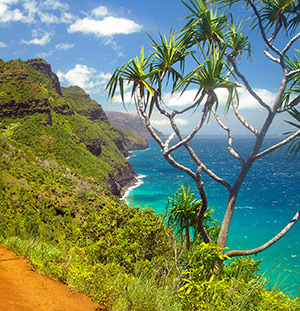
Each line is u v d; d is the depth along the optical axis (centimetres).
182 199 609
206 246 445
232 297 359
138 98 539
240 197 9719
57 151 9888
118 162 14850
